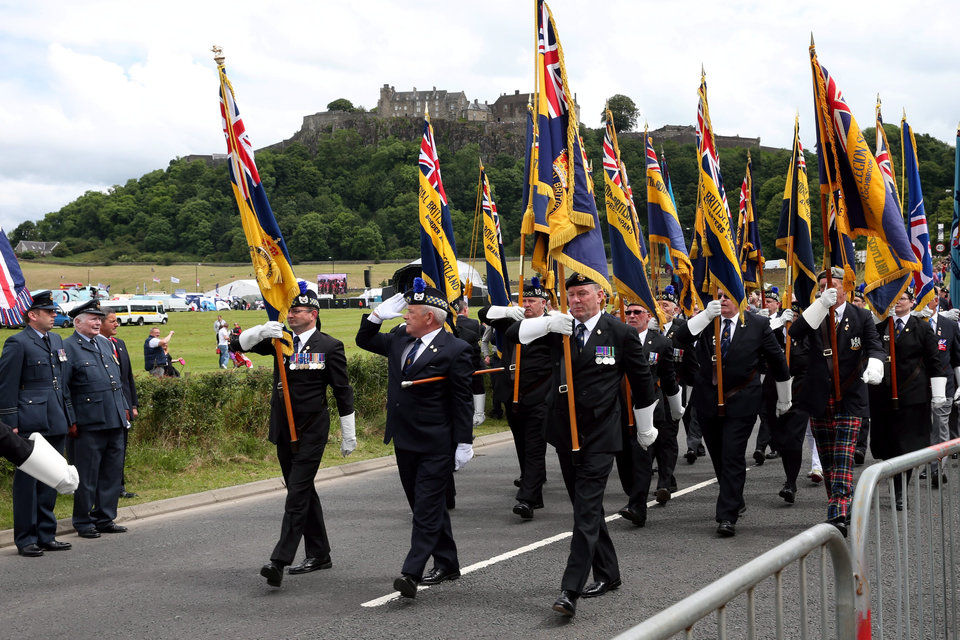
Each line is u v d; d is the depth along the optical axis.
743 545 7.26
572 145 6.53
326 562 6.78
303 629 5.36
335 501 9.47
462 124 197.00
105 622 5.59
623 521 8.30
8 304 11.62
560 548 7.25
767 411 9.07
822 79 8.34
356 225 170.25
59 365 7.84
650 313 7.61
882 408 8.94
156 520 8.72
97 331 8.39
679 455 12.61
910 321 8.91
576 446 5.65
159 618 5.64
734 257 7.96
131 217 197.12
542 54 6.67
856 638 3.12
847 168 8.33
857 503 3.32
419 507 5.99
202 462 11.05
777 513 8.48
